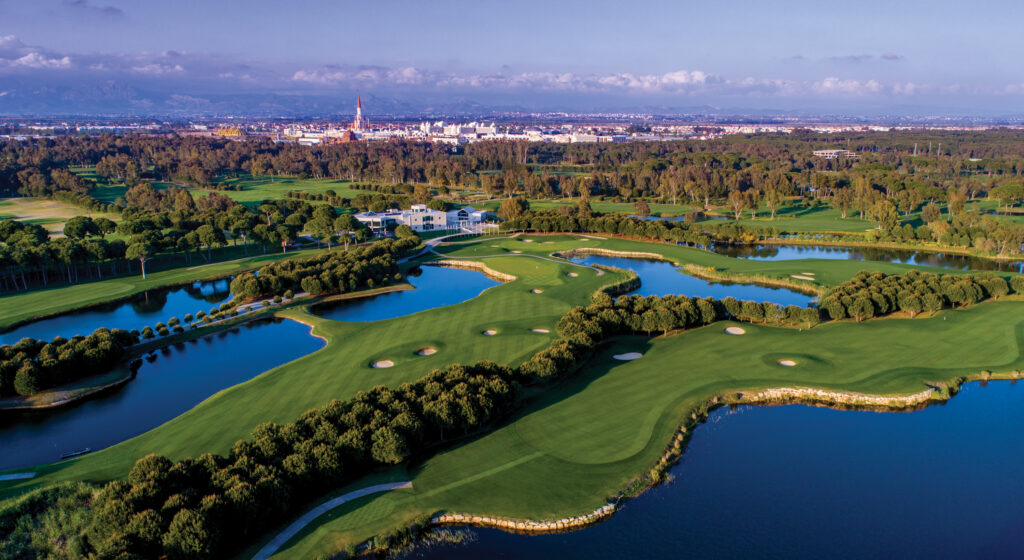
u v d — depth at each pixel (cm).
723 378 7738
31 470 5938
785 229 19488
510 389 6812
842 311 9812
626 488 5494
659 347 8856
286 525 4962
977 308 10481
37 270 13250
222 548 4650
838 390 7419
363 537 4831
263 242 16738
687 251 16400
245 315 11044
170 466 5169
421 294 12862
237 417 6869
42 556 4681
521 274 14075
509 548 4803
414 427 5825
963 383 7794
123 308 12138
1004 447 6322
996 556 4738
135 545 4400
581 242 17925
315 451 5356
